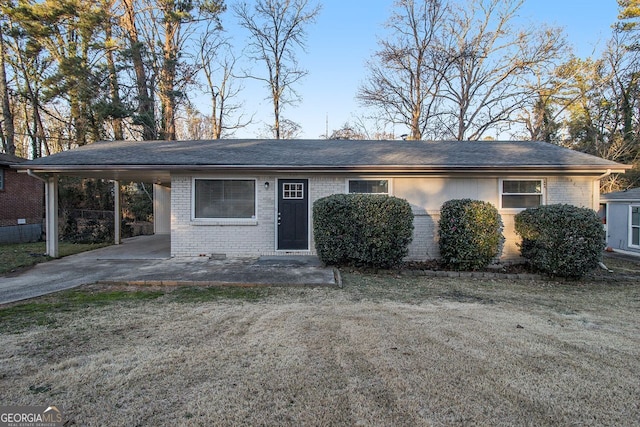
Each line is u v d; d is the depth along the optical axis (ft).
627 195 36.73
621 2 66.54
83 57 55.47
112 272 22.71
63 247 35.68
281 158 28.71
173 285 19.94
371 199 24.17
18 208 45.52
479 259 24.61
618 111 70.28
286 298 17.39
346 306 16.07
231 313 14.82
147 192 63.93
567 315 15.44
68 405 8.07
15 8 48.83
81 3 51.85
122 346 11.30
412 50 71.67
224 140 36.94
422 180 28.63
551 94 67.97
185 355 10.64
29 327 13.03
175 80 61.67
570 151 31.53
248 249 28.81
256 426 7.36
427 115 73.10
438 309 15.88
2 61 55.42
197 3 61.98
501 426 7.41
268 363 10.12
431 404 8.14
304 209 28.91
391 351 10.98
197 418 7.60
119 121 56.75
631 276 24.72
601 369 9.98
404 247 24.44
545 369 9.93
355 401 8.22
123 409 7.92
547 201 28.30
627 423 7.56
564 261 22.44
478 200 26.76
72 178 58.59
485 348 11.32
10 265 25.23
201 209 28.76
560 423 7.54
